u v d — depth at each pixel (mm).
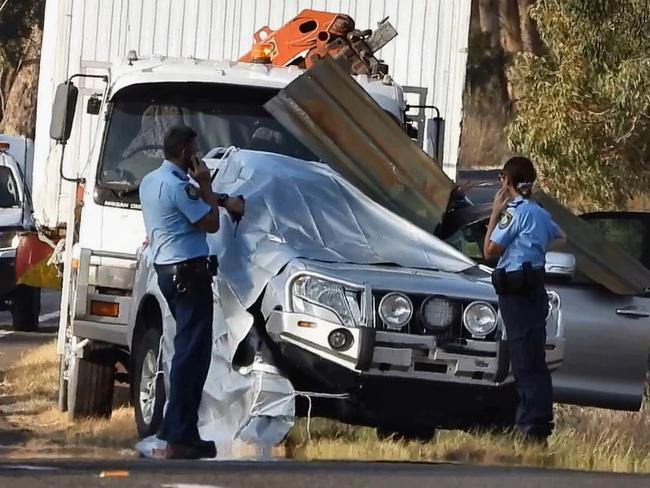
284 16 39875
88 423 31938
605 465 26484
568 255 30203
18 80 119062
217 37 39812
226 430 25531
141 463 22734
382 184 31359
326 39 36156
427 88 38844
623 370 31375
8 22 116312
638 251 33750
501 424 26531
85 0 39438
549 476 21812
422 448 26297
